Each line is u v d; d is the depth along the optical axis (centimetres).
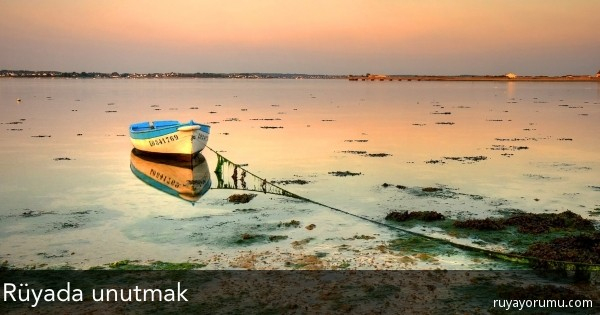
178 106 6788
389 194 1744
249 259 1123
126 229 1366
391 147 2884
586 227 1312
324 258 1127
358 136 3409
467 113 5419
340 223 1402
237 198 1666
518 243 1209
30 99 7981
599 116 4900
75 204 1642
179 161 2453
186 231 1341
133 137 2647
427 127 3978
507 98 8644
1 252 1184
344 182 1944
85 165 2370
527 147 2844
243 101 8106
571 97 8750
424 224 1379
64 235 1316
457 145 2945
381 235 1289
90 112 5591
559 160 2402
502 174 2066
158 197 1731
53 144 3067
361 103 7469
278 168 2253
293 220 1434
